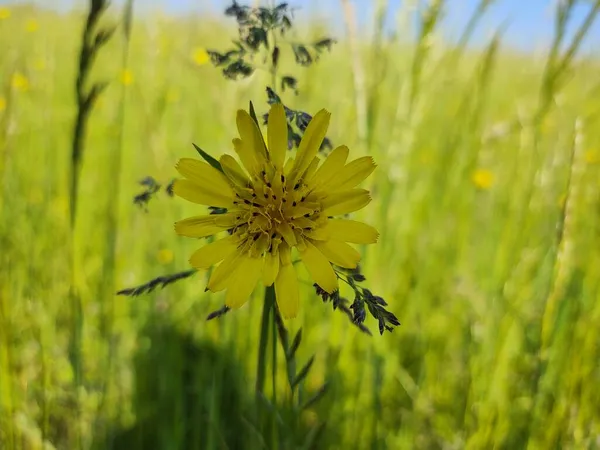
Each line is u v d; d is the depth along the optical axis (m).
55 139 0.32
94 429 0.19
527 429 0.18
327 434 0.19
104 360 0.21
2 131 0.24
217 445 0.18
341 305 0.11
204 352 0.21
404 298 0.24
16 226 0.25
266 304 0.12
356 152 0.24
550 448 0.17
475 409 0.18
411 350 0.24
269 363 0.20
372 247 0.20
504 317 0.18
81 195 0.27
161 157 0.28
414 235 0.27
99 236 0.27
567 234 0.16
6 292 0.18
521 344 0.20
